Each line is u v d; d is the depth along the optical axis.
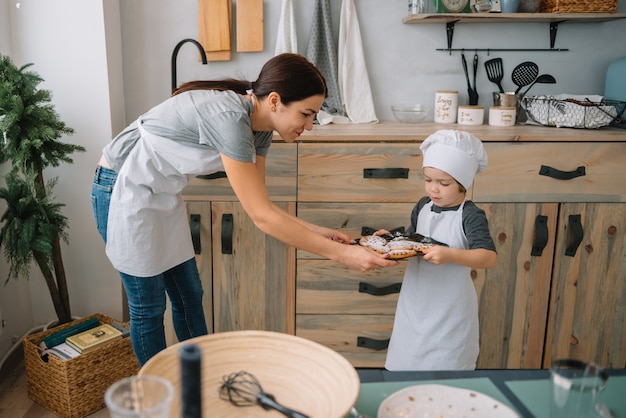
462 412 0.95
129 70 2.70
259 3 2.61
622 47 2.71
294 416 0.87
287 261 2.29
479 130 2.35
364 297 2.32
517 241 2.27
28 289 2.62
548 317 2.35
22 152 2.08
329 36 2.60
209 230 2.27
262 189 1.64
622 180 2.23
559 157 2.21
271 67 1.64
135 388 0.73
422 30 2.69
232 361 1.00
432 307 1.72
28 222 2.11
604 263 2.30
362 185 2.22
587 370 0.89
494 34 2.70
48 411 2.18
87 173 2.54
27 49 2.45
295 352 1.00
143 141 1.76
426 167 1.69
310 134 2.19
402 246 1.63
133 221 1.79
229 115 1.60
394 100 2.76
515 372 1.10
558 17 2.46
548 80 2.71
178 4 2.65
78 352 2.12
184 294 2.04
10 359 2.44
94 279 2.64
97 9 2.42
